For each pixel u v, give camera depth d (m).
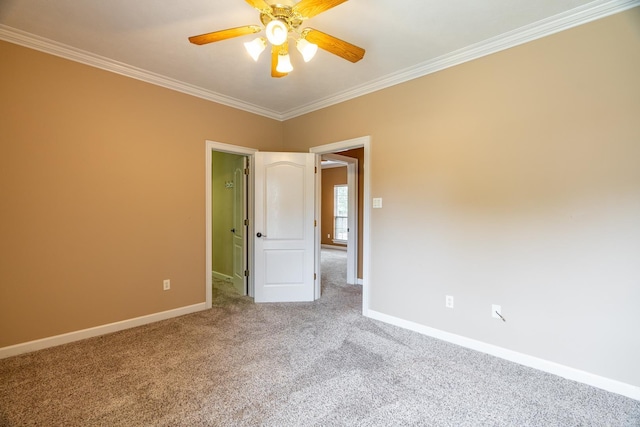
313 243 3.99
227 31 1.89
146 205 3.12
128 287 3.01
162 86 3.22
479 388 2.04
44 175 2.55
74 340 2.70
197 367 2.28
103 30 2.36
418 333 2.93
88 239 2.77
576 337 2.15
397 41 2.48
